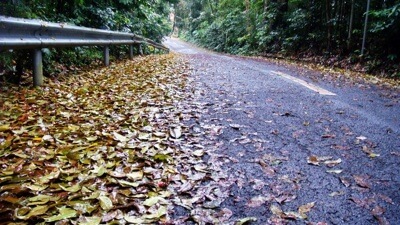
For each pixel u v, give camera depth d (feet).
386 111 13.93
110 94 15.90
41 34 16.57
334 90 18.89
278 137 10.27
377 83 23.25
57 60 22.93
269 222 5.75
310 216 5.94
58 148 8.82
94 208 5.92
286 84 20.22
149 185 6.91
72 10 29.55
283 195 6.68
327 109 13.98
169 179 7.22
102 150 8.72
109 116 12.11
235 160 8.43
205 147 9.32
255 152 9.01
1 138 9.47
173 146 9.29
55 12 27.37
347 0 38.09
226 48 97.45
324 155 8.86
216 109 13.51
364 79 25.34
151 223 5.62
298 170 7.88
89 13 33.50
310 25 48.88
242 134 10.50
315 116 12.79
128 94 15.93
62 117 11.85
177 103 14.33
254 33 74.90
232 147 9.36
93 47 30.99
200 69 27.32
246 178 7.42
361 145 9.64
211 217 5.85
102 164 7.88
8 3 17.89
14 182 6.88
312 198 6.58
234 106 14.10
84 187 6.70
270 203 6.37
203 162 8.27
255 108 13.83
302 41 51.24
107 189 6.70
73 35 20.75
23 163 7.83
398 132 10.93
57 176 7.09
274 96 16.44
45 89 16.14
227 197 6.57
